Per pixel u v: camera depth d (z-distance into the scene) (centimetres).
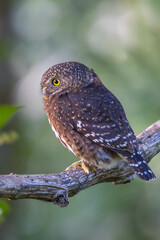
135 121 1226
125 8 1432
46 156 1450
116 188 1284
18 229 1342
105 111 810
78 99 838
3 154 1407
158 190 1295
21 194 682
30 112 1486
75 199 1312
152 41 1335
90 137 794
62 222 1338
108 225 1298
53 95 875
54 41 1412
